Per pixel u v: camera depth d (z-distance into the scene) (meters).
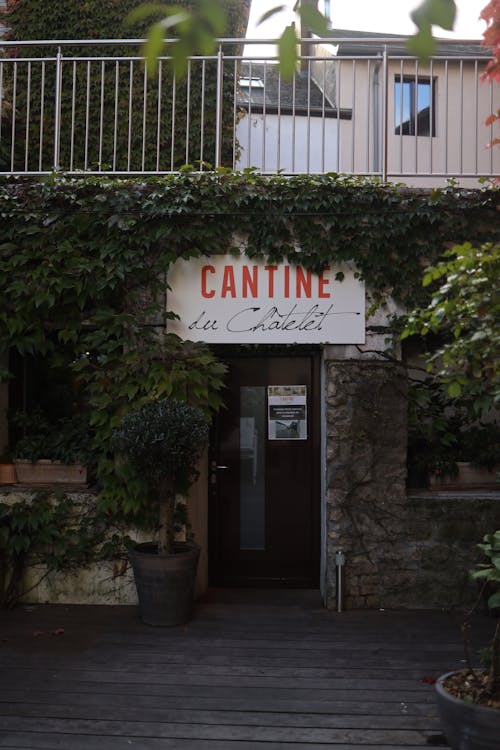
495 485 6.29
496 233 5.98
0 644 5.13
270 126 9.18
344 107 9.84
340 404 6.07
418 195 5.98
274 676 4.58
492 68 3.70
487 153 9.77
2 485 6.26
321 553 6.50
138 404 5.85
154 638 5.27
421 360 6.47
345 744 3.70
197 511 6.32
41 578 6.12
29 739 3.73
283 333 6.08
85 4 8.45
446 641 5.23
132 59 6.41
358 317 6.06
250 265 6.09
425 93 9.99
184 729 3.85
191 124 8.31
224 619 5.73
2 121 7.98
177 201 5.89
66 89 8.37
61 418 6.54
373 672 4.64
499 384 3.66
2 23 8.58
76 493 6.11
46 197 5.98
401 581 6.00
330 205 5.93
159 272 6.03
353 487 6.03
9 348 6.16
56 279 5.91
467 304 3.35
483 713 3.23
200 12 1.54
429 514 6.01
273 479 6.76
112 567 6.09
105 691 4.33
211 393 6.05
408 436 6.35
